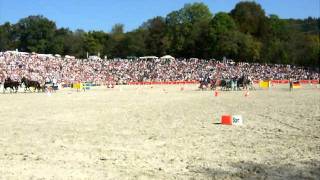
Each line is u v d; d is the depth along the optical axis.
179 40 143.25
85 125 21.77
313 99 39.41
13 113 28.17
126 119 24.31
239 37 130.12
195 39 139.75
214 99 40.69
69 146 15.63
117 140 16.91
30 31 160.12
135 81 94.12
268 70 108.38
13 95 50.31
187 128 20.28
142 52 154.12
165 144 15.94
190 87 72.62
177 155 13.87
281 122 22.44
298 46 140.12
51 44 159.00
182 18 158.25
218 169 11.95
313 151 14.48
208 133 18.66
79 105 34.50
